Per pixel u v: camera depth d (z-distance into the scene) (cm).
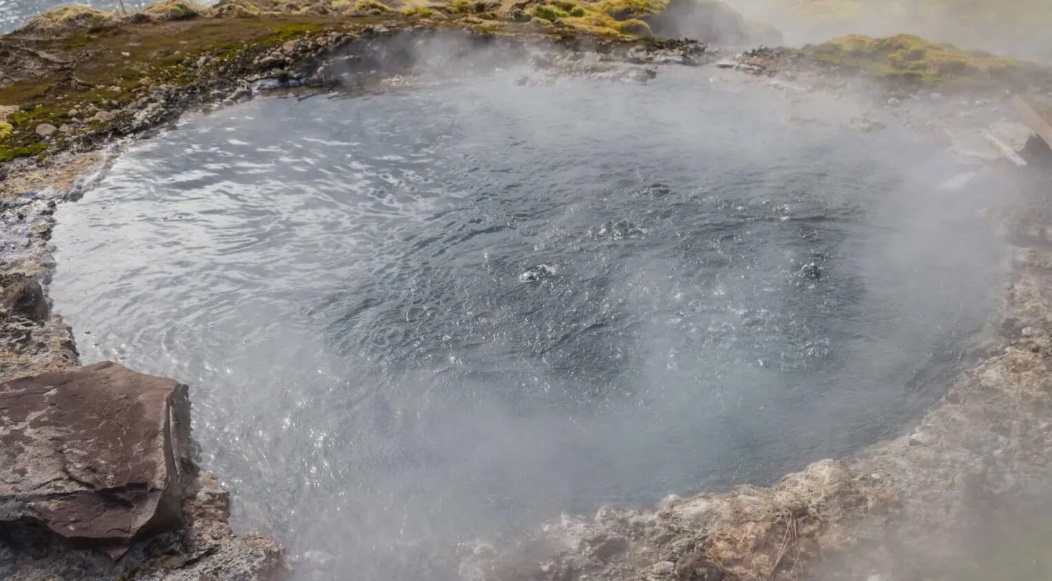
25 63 1680
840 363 793
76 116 1430
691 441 701
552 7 2228
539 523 616
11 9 2897
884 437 692
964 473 613
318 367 795
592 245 1008
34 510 559
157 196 1171
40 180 1198
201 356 809
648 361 803
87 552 557
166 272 967
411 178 1221
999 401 696
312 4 2286
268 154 1320
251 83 1647
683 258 976
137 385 679
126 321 870
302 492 649
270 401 747
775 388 763
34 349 787
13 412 635
